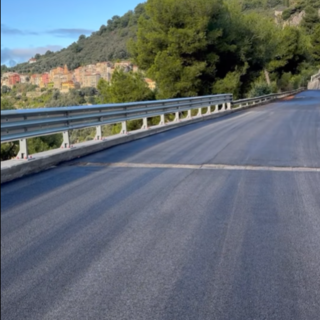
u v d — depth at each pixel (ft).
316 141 39.78
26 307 11.09
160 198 20.90
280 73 203.10
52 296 11.62
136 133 43.06
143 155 32.96
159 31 102.53
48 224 17.17
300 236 15.83
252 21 127.13
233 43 113.80
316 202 20.12
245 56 118.21
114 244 15.11
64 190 22.49
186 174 26.23
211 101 74.43
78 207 19.45
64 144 32.53
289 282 12.33
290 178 24.97
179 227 16.81
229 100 86.43
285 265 13.42
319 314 10.73
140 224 17.17
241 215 18.24
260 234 16.03
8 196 21.26
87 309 11.00
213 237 15.72
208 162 29.78
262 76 146.41
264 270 13.07
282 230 16.44
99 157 32.27
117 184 23.81
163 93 100.42
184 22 99.45
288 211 18.79
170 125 52.70
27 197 21.11
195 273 12.88
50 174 26.43
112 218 17.92
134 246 14.93
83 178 25.31
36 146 48.62
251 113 80.53
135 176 25.80
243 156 31.94
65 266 13.39
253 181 24.27
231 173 26.37
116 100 92.07
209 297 11.53
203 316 10.66
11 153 41.29
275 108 94.22
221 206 19.56
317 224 17.11
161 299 11.44
